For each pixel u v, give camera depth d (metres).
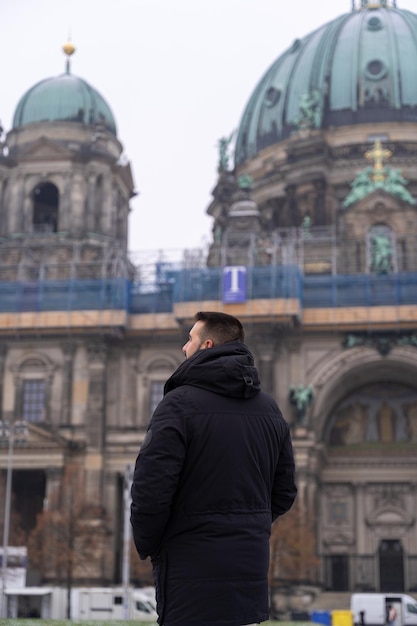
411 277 91.94
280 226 117.31
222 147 125.81
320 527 96.25
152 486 6.97
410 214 100.62
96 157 101.19
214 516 7.11
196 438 7.22
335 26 127.88
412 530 96.50
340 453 99.12
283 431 7.84
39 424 89.44
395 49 121.81
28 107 104.62
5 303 94.94
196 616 6.86
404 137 116.50
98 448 90.75
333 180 115.50
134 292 95.50
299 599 82.75
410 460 97.69
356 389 100.75
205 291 92.44
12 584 66.38
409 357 91.50
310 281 93.25
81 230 99.38
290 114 123.25
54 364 95.00
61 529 80.12
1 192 101.81
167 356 94.81
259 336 91.62
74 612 66.31
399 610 65.56
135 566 80.69
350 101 119.19
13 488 96.31
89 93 106.31
